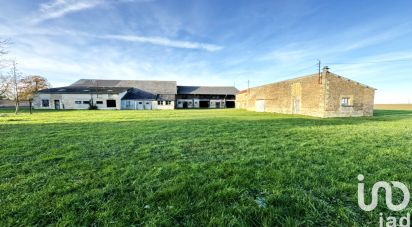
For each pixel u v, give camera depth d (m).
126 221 2.41
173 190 3.10
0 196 2.97
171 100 42.91
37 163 4.44
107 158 4.82
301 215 2.54
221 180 3.48
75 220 2.40
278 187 3.23
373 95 20.17
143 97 43.12
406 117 18.03
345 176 3.64
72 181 3.51
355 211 2.60
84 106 38.31
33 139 7.07
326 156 4.92
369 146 5.98
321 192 3.06
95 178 3.64
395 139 7.07
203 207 2.70
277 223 2.40
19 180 3.55
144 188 3.24
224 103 52.94
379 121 14.01
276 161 4.51
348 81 18.98
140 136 7.72
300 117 17.78
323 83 18.19
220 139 7.12
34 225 2.34
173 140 6.95
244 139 7.08
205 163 4.41
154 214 2.55
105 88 43.94
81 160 4.69
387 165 4.25
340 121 13.95
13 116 18.08
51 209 2.65
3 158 4.81
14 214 2.53
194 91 53.44
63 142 6.62
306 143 6.35
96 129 9.62
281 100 24.64
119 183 3.43
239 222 2.37
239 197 2.95
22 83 22.05
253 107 32.44
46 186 3.30
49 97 37.66
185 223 2.38
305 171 3.91
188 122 12.98
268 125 11.24
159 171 3.92
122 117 17.30
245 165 4.30
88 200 2.88
